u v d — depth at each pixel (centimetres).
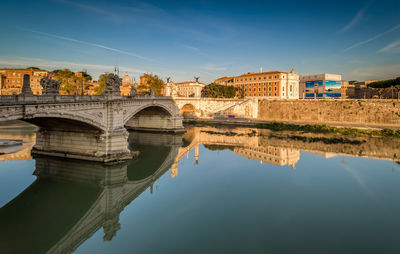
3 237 2227
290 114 10262
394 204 2769
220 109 11262
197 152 5384
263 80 13000
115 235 2197
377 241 2084
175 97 9100
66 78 8400
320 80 13162
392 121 8106
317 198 2927
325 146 5781
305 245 2025
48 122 3634
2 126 7512
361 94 12625
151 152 5203
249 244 2030
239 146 5959
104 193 3238
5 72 9950
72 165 3938
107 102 3934
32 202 2905
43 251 2042
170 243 2047
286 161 4584
